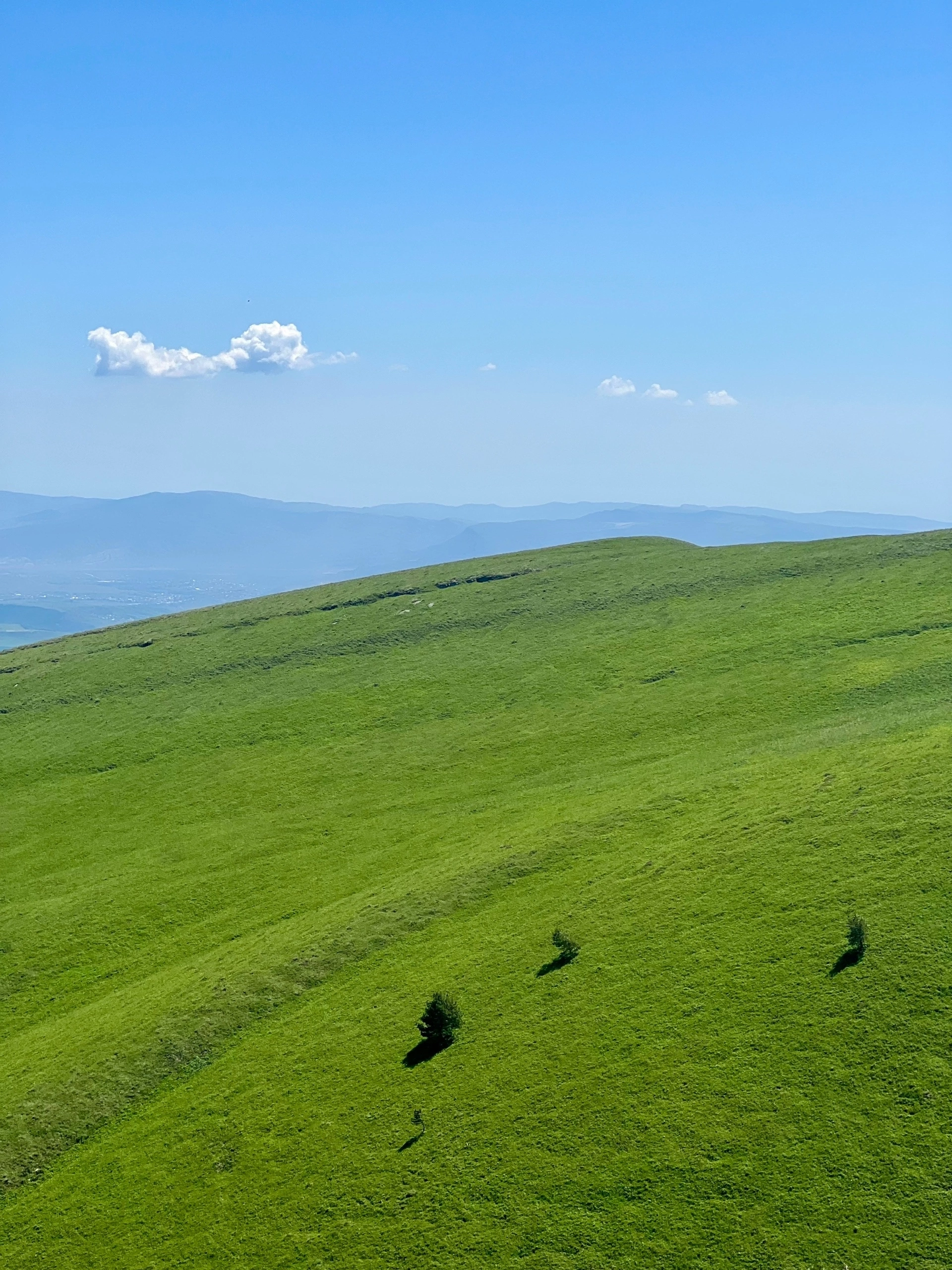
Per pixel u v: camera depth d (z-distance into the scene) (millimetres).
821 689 72688
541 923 48156
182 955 56188
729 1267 28406
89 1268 34156
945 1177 28812
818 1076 33312
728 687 78562
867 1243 27859
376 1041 42406
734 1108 33219
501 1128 35344
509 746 77812
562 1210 31547
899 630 80375
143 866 68188
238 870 65375
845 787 50969
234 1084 42250
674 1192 31062
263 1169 36625
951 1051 32406
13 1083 45438
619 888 49031
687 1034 37000
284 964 50406
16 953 59031
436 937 50281
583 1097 35594
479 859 57125
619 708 80188
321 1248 32562
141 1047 45969
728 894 44875
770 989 37812
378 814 70375
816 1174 30188
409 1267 31031
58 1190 38625
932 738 54188
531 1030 39969
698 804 56500
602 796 62875
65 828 77062
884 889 40844
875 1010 35000
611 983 41406
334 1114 38469
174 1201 36312
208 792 79688
